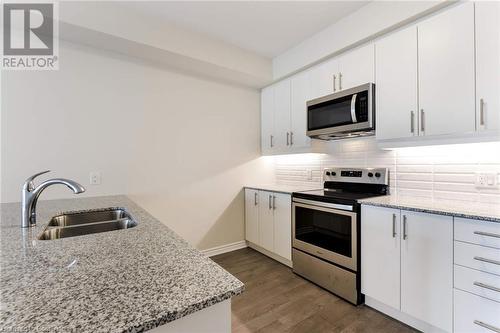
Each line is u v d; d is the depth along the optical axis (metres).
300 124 2.79
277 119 3.14
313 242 2.32
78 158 2.24
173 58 2.50
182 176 2.84
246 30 2.46
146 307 0.53
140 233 1.09
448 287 1.48
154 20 2.25
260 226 3.03
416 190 2.09
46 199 2.10
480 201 1.74
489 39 1.47
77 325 0.47
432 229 1.54
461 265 1.42
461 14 1.58
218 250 3.12
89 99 2.28
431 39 1.72
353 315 1.84
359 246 1.95
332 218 2.15
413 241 1.63
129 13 2.13
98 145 2.33
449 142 1.67
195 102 2.91
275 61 3.05
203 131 2.98
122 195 2.39
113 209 1.76
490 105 1.47
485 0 1.48
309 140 2.69
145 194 2.60
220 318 0.64
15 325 0.46
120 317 0.50
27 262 0.77
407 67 1.84
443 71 1.66
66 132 2.18
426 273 1.57
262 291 2.18
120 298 0.57
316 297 2.09
